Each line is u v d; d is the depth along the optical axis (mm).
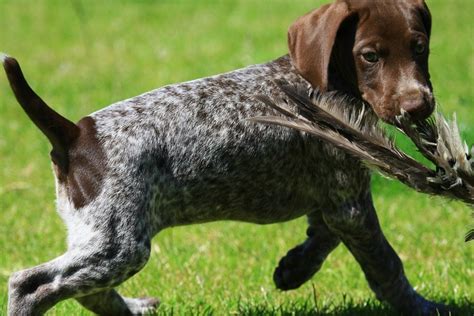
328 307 10602
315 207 9844
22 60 25359
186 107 9164
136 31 28953
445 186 8055
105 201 8602
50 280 8547
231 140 9172
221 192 9234
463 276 11453
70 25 29859
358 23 9273
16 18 30844
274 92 9500
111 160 8695
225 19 30297
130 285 11430
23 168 16656
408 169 8156
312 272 10383
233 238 13148
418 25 9250
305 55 9203
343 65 9477
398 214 14070
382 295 10086
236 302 10758
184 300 10938
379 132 8312
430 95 8984
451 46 25297
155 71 23719
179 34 28266
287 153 9414
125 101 9219
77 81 22828
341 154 9562
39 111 8664
